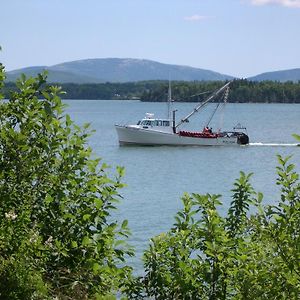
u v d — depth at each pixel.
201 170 62.28
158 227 30.45
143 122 85.19
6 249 7.71
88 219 8.26
